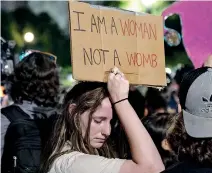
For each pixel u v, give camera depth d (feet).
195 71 10.34
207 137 9.85
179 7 18.56
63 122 12.09
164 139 14.07
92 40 11.65
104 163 11.24
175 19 21.07
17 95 16.55
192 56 18.52
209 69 10.30
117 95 11.66
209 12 18.39
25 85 16.46
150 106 22.43
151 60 12.58
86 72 11.50
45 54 16.96
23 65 16.61
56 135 12.06
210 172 9.66
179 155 10.15
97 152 12.25
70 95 12.15
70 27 11.39
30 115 16.12
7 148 15.88
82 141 11.88
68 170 11.32
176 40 19.76
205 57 18.43
